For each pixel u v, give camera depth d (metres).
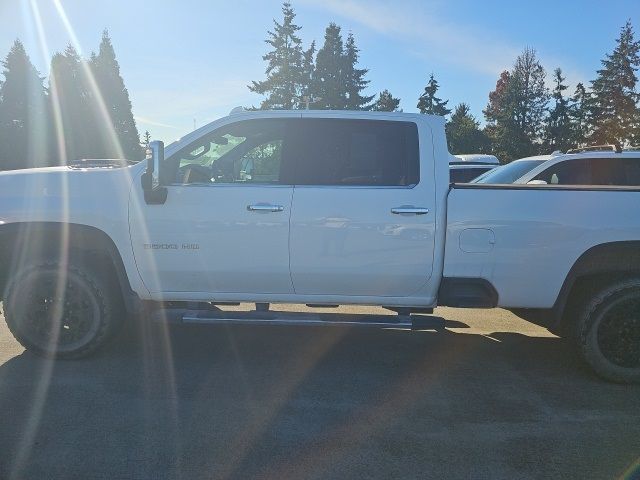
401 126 4.70
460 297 4.57
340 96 55.84
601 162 8.57
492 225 4.47
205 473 3.19
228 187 4.58
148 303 4.92
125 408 3.98
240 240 4.57
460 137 60.06
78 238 4.66
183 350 5.27
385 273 4.56
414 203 4.50
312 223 4.52
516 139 58.22
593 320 4.55
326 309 6.34
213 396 4.23
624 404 4.25
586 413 4.08
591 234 4.46
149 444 3.49
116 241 4.63
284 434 3.66
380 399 4.26
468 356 5.32
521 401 4.28
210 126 4.77
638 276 4.52
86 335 4.75
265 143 4.75
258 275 4.62
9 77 49.31
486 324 6.53
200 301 4.80
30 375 4.54
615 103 57.31
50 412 3.88
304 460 3.35
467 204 4.49
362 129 4.70
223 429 3.71
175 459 3.32
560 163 8.59
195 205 4.56
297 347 5.47
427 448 3.52
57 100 50.00
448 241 4.50
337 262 4.55
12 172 4.84
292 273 4.60
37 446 3.42
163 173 4.57
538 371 4.95
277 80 55.56
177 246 4.59
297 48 56.31
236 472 3.21
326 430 3.74
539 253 4.49
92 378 4.50
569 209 4.46
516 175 9.06
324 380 4.62
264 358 5.12
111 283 4.78
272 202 4.54
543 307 4.59
